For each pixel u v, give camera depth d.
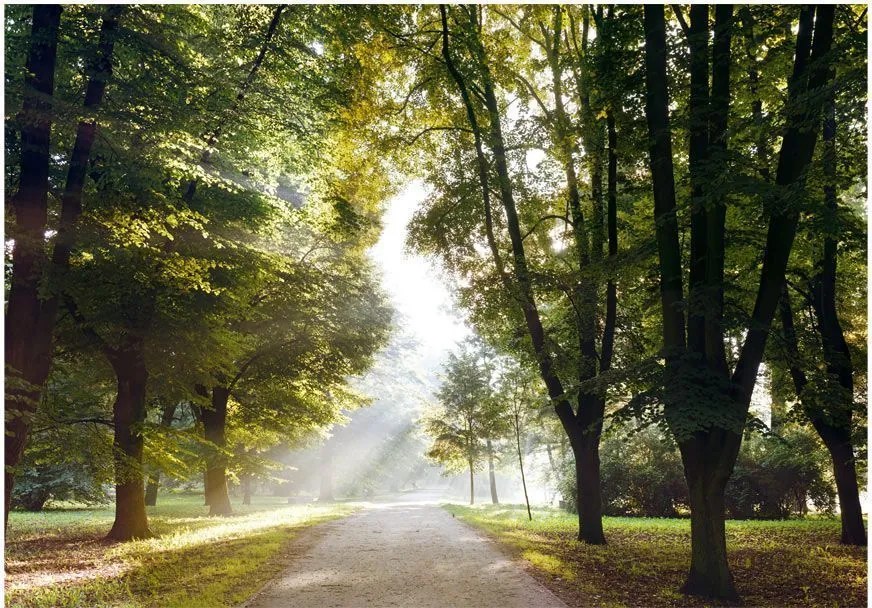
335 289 22.56
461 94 15.86
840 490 15.83
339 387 25.58
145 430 14.10
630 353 16.58
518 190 15.48
